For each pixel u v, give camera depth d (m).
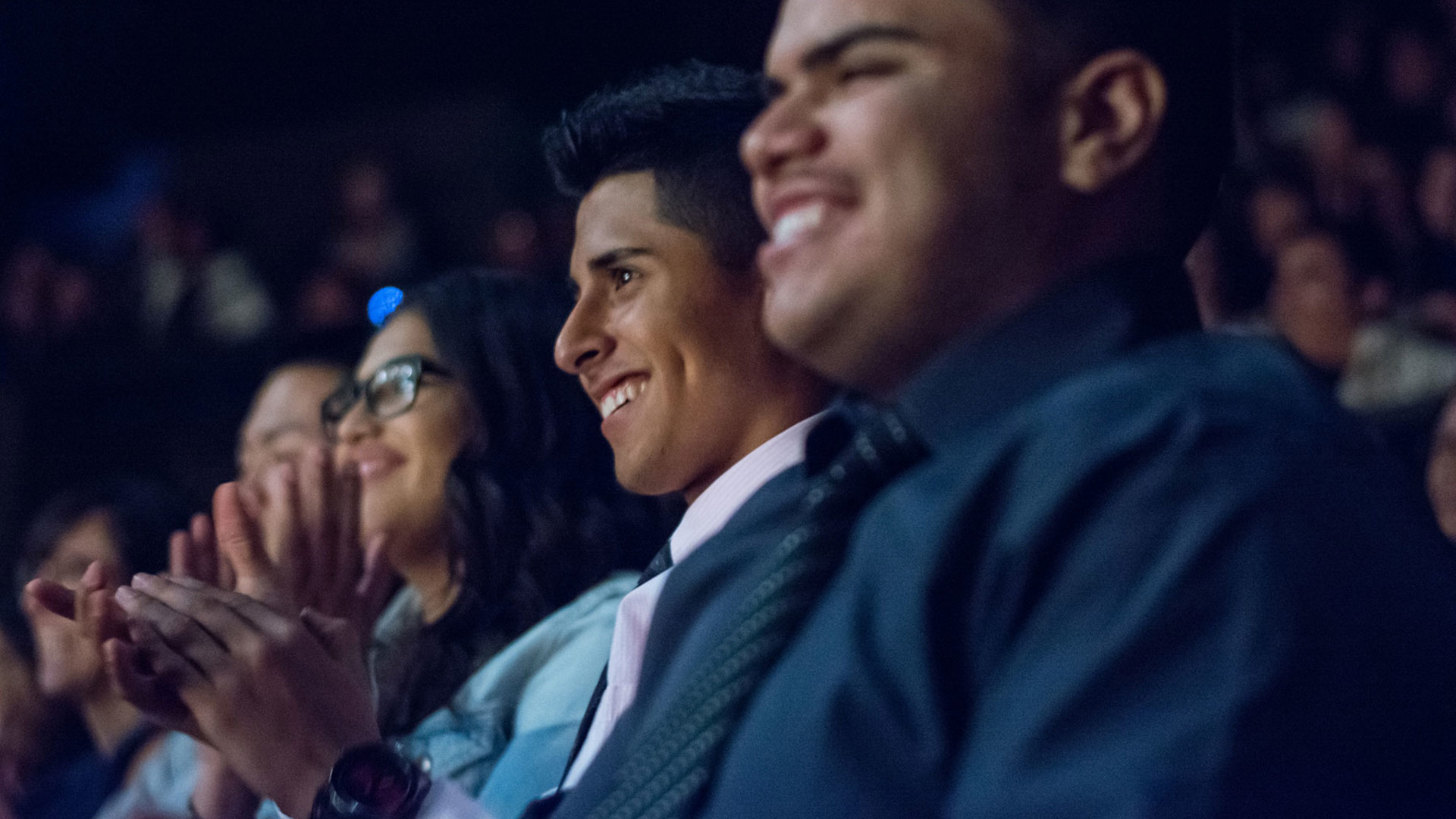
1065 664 0.59
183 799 1.85
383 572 1.44
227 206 7.35
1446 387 3.02
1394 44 4.65
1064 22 0.72
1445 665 0.65
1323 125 4.47
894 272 0.70
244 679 1.05
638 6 6.92
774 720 0.66
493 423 1.59
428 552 1.61
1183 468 0.61
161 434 5.77
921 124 0.70
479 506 1.56
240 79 7.41
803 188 0.72
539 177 6.96
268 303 6.00
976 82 0.71
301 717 1.05
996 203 0.71
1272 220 3.77
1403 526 0.67
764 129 0.74
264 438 1.93
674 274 1.12
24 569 2.35
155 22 7.44
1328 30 5.31
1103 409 0.64
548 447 1.60
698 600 0.85
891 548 0.67
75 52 7.46
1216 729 0.57
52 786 2.34
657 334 1.11
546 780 1.24
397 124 7.19
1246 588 0.59
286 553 1.39
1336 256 3.30
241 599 1.09
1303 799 0.57
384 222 6.23
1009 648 0.62
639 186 1.15
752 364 1.12
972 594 0.64
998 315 0.73
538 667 1.42
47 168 7.42
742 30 6.74
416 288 1.68
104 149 7.53
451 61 7.16
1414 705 0.63
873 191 0.70
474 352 1.61
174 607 1.08
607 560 1.59
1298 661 0.58
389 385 1.61
